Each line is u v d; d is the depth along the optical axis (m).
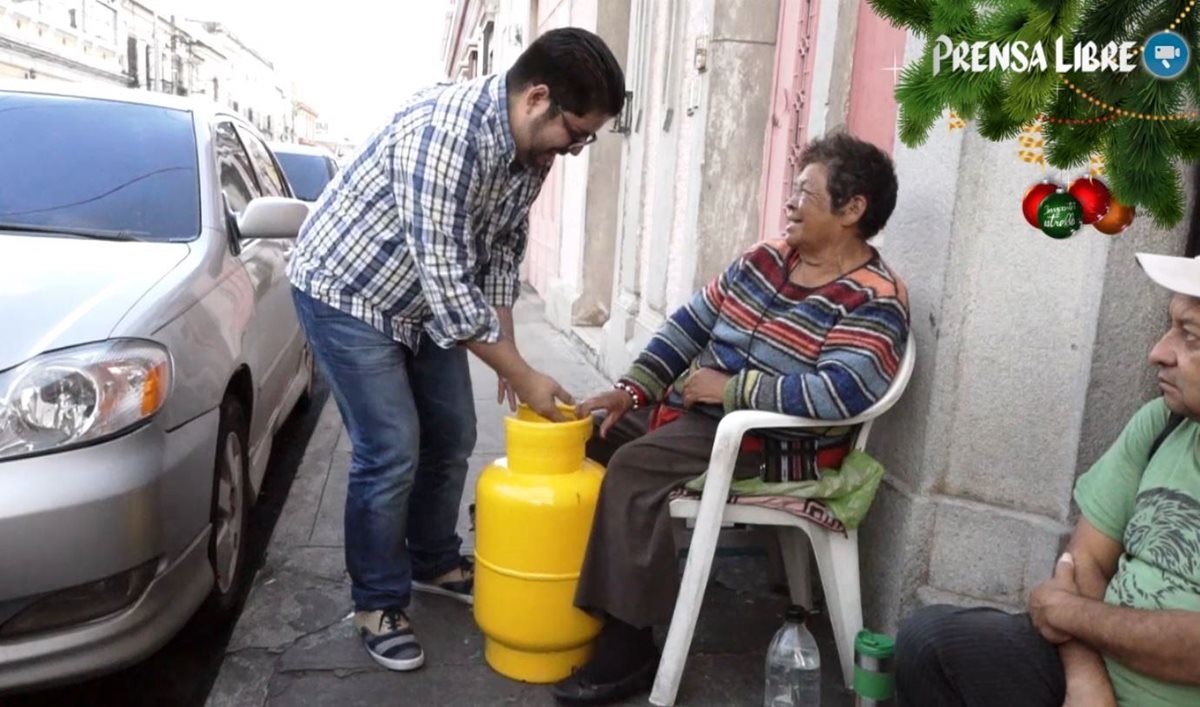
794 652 2.60
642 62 6.11
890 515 2.93
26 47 33.06
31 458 2.22
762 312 2.80
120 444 2.33
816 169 2.65
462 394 3.09
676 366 3.01
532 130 2.48
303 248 2.74
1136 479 1.86
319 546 3.68
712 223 4.87
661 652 2.87
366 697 2.67
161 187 3.44
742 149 4.82
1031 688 1.86
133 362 2.41
